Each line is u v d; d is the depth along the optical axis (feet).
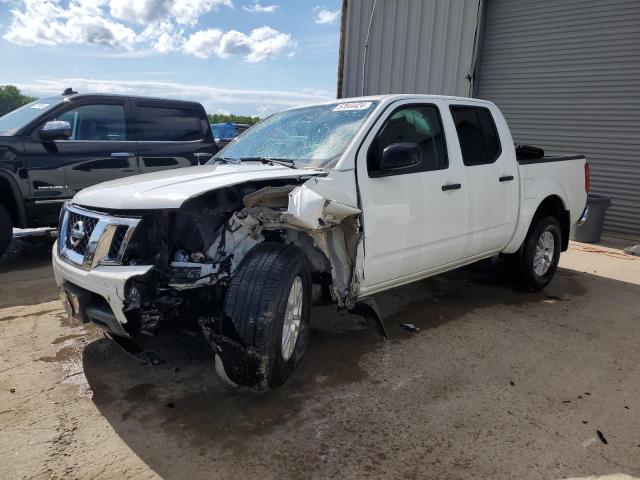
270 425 8.76
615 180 29.17
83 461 7.72
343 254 10.60
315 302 11.35
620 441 8.49
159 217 9.19
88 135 20.74
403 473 7.59
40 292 15.66
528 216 15.85
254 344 8.66
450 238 13.34
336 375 10.64
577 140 30.37
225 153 13.69
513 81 32.60
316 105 13.99
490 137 15.06
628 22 27.61
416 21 35.88
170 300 8.82
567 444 8.38
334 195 10.16
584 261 22.13
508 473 7.62
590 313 15.01
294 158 11.82
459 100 14.37
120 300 8.53
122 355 11.33
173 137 23.32
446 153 13.30
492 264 18.49
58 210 19.75
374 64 38.63
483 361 11.48
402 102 12.52
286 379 9.60
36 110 20.04
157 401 9.47
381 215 11.24
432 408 9.41
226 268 9.39
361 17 38.96
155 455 7.89
